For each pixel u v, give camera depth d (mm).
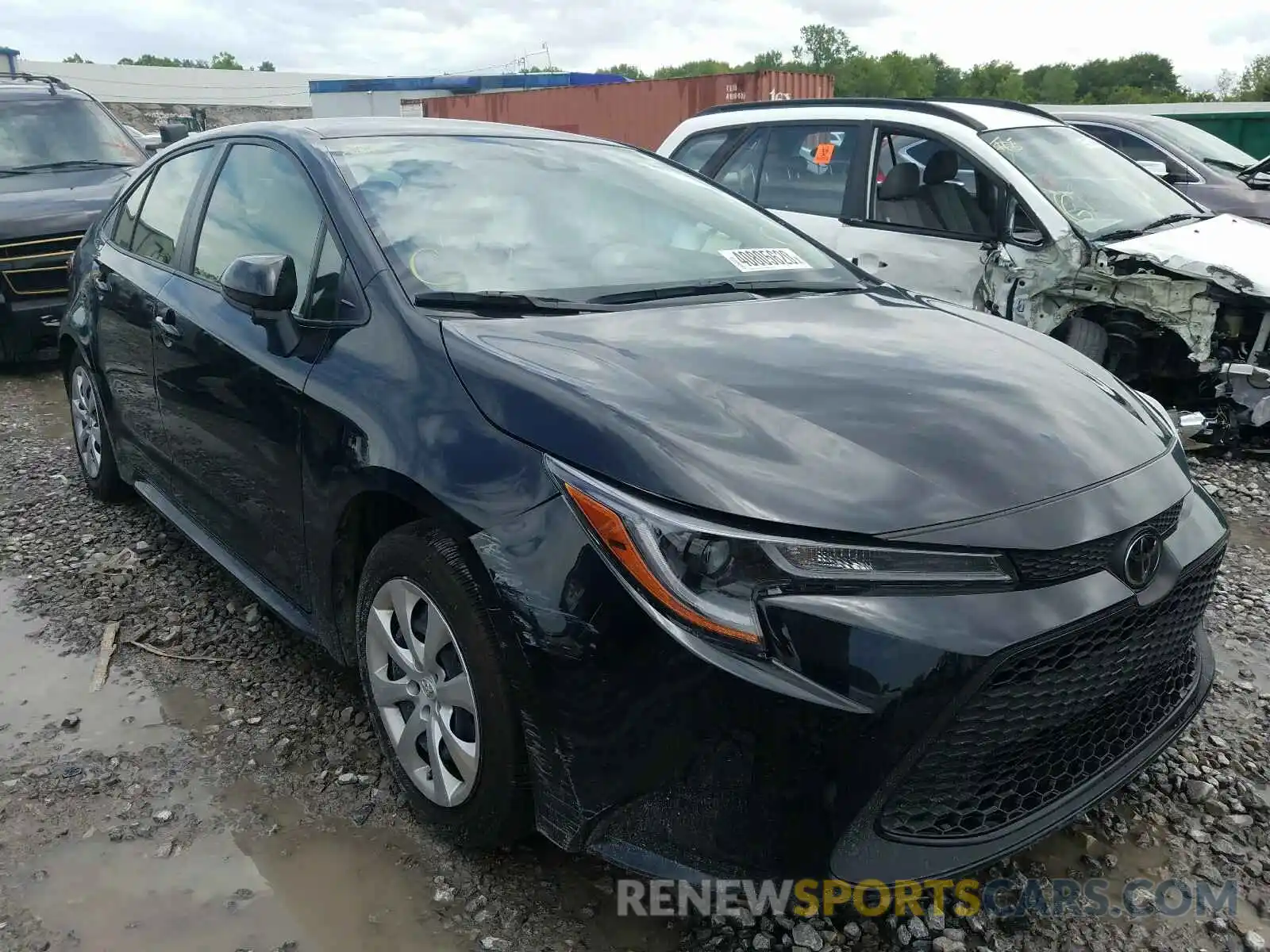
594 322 2549
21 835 2418
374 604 2439
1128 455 2227
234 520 3135
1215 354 5109
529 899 2232
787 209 6344
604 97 19438
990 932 2174
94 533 4242
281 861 2346
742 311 2771
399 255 2654
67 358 4652
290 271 2713
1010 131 5906
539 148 3420
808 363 2379
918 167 5809
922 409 2180
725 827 1852
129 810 2514
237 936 2125
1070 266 5199
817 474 1932
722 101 17312
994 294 5414
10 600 3643
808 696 1779
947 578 1846
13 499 4672
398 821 2484
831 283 3205
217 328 3059
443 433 2203
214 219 3410
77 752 2746
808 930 2164
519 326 2461
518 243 2895
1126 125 9398
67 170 7711
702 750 1835
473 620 2086
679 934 2148
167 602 3625
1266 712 3039
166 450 3566
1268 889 2320
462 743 2227
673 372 2246
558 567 1954
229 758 2727
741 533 1827
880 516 1862
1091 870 2367
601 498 1925
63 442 5598
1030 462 2057
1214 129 16109
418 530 2273
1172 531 2186
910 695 1791
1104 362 5402
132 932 2131
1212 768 2754
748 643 1797
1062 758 2068
